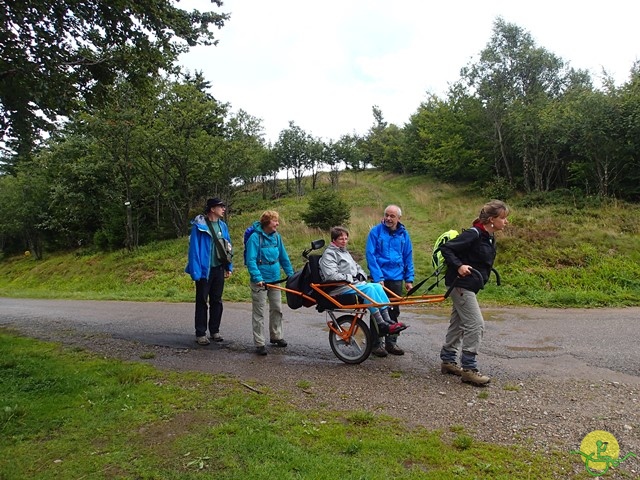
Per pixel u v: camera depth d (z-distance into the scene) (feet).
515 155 83.10
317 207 64.18
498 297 31.45
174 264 64.49
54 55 23.38
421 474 9.14
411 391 14.01
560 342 19.70
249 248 18.45
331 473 9.14
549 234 44.88
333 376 15.55
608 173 61.16
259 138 91.76
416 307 28.94
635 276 35.17
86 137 85.61
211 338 21.02
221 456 9.97
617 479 9.07
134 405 13.00
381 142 164.45
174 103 75.46
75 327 25.68
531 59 78.84
